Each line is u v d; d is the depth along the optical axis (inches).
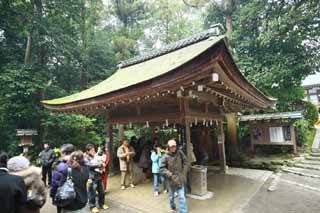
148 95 200.1
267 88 533.0
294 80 502.6
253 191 243.0
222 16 642.2
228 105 349.4
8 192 85.0
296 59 487.2
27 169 102.7
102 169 199.9
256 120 447.8
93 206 188.5
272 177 318.7
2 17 464.4
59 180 112.9
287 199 217.6
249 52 563.2
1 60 509.4
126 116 305.9
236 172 346.6
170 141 175.3
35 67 494.0
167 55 364.8
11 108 442.9
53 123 459.5
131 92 212.2
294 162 381.4
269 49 530.0
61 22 558.3
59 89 551.5
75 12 568.4
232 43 572.4
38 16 501.4
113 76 416.5
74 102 283.0
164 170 170.1
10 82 432.1
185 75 171.5
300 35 470.0
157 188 231.6
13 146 441.1
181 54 311.7
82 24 616.7
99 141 532.4
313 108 575.5
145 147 322.7
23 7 464.4
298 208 193.2
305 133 485.1
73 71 629.9
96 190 204.2
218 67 166.7
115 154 426.9
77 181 115.1
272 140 433.7
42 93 504.1
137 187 263.4
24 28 478.0
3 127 461.4
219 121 336.2
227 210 186.4
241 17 552.4
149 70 308.5
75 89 616.7
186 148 235.3
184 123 235.0
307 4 442.3
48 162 268.5
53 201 113.5
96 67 684.1
